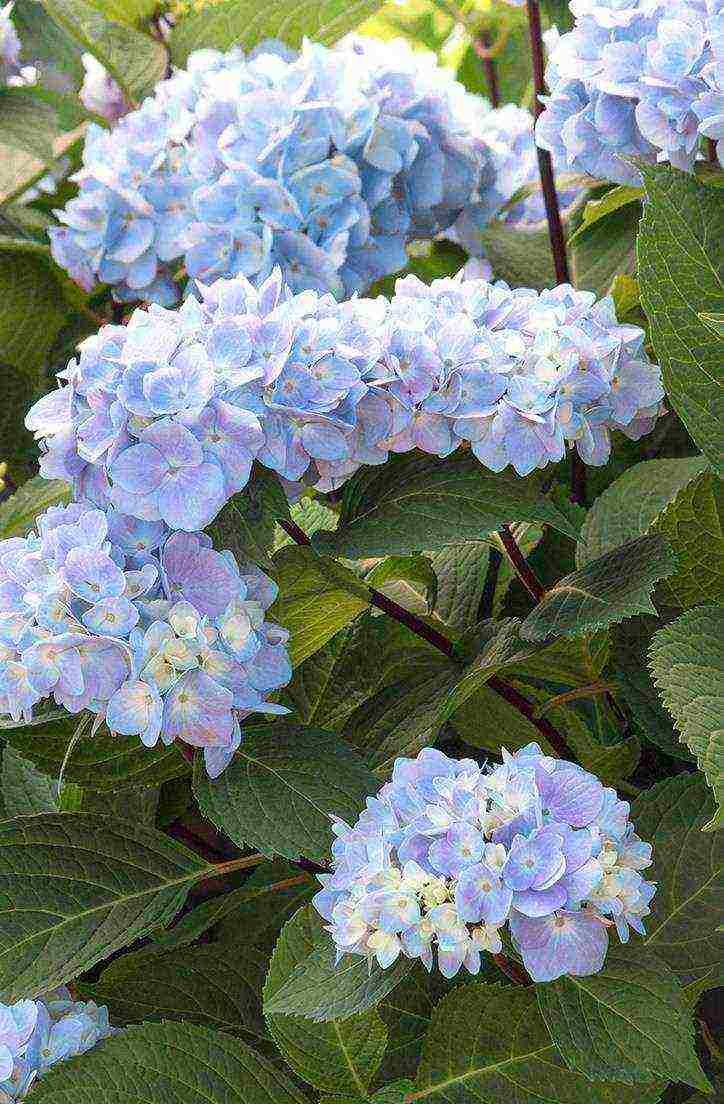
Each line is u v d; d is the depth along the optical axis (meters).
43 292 1.80
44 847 1.33
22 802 1.47
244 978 1.41
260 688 1.28
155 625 1.23
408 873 1.20
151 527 1.26
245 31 1.76
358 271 1.62
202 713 1.25
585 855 1.20
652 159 1.46
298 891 1.51
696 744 1.22
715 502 1.37
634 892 1.21
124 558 1.25
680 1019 1.21
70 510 1.28
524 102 2.16
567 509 1.52
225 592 1.26
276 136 1.54
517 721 1.47
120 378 1.25
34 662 1.22
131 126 1.65
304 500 1.54
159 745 1.35
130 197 1.63
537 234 1.76
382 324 1.30
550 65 1.52
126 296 1.69
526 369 1.30
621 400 1.34
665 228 1.32
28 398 1.79
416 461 1.34
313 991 1.24
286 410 1.25
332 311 1.29
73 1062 1.28
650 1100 1.25
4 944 1.29
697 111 1.36
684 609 1.42
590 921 1.21
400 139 1.61
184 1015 1.39
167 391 1.23
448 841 1.20
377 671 1.48
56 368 1.87
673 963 1.31
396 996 1.37
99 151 1.68
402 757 1.31
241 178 1.56
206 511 1.23
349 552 1.28
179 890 1.34
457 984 1.36
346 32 1.76
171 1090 1.28
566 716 1.46
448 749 1.56
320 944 1.27
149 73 1.80
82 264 1.71
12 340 1.83
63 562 1.24
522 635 1.33
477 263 1.77
